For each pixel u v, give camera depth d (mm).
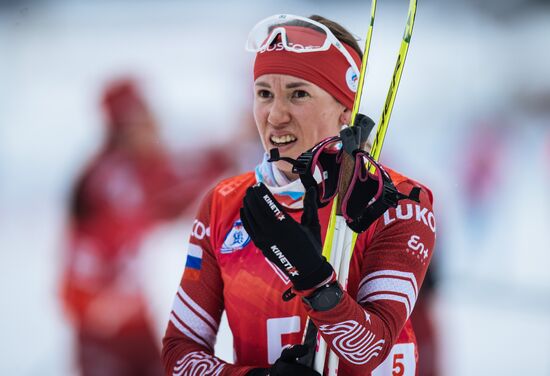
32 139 49000
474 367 18594
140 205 15719
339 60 7301
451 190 36250
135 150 15906
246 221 6438
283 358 6738
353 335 6391
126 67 59969
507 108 53125
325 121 7293
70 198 15664
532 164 43438
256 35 7590
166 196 15969
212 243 7730
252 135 19000
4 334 21438
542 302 24156
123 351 15570
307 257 6266
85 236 15453
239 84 50375
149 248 15984
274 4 68812
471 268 28656
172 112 48719
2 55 62750
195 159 17000
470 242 31734
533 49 61031
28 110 54406
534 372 18359
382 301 6805
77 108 54781
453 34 64125
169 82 55969
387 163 19766
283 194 7418
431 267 12914
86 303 15492
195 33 65312
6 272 27719
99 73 60000
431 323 12992
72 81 59188
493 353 19547
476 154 32594
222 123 45781
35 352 19984
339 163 6715
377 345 6555
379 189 6430
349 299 6414
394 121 49750
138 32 66562
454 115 50938
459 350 19719
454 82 56219
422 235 7086
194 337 7758
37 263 28828
